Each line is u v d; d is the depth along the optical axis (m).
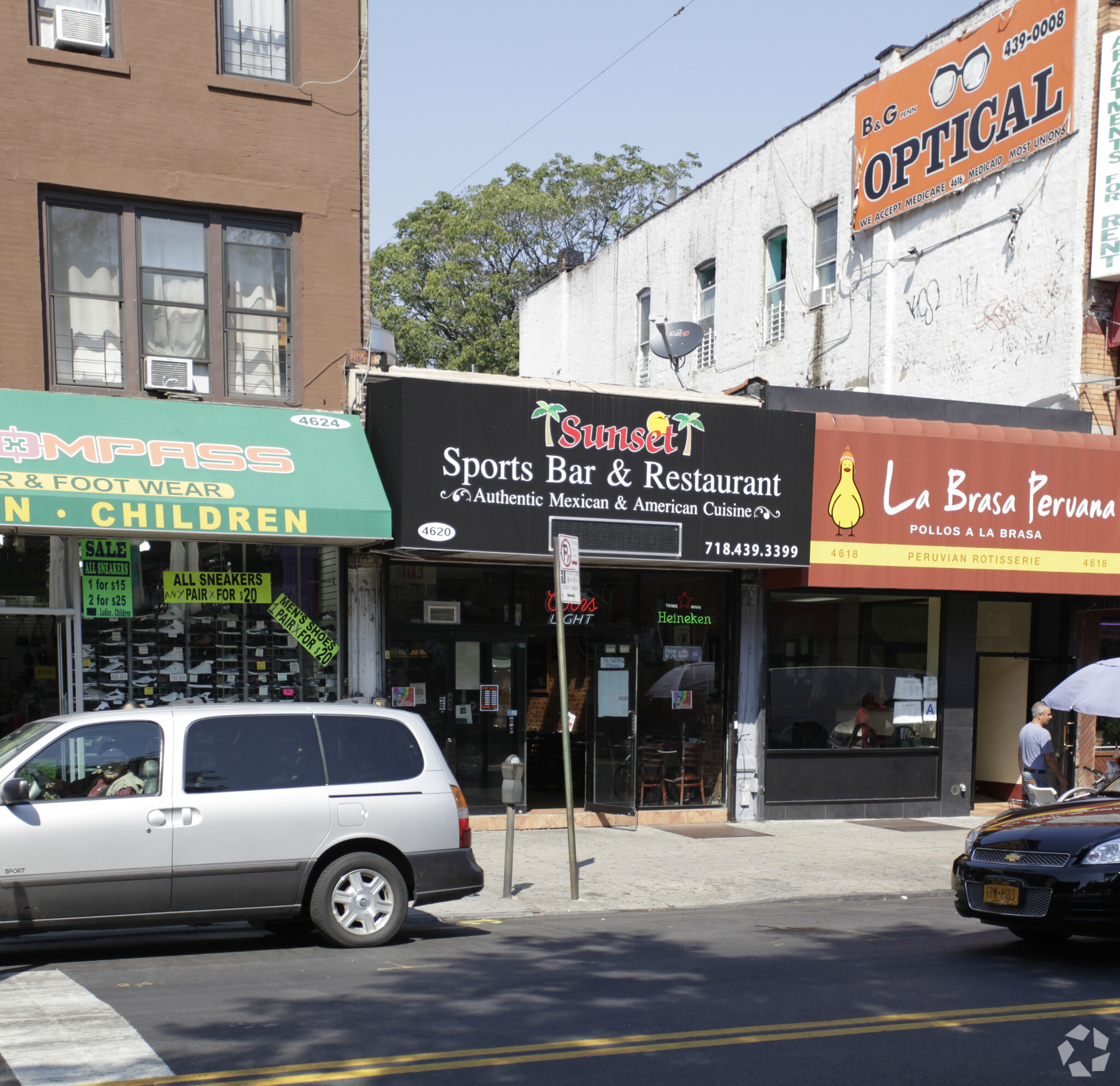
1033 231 17.38
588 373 29.39
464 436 12.81
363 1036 6.00
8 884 7.54
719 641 15.55
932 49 19.58
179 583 12.66
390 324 37.84
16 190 12.27
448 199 40.06
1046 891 8.22
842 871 12.38
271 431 12.66
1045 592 15.88
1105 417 16.62
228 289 13.32
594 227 40.81
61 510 10.95
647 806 15.18
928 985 7.39
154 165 12.85
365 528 12.27
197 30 13.12
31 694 12.04
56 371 12.55
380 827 8.55
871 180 20.48
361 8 14.02
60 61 12.46
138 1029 6.10
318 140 13.68
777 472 14.44
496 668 14.34
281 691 13.04
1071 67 16.70
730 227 24.23
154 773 8.09
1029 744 13.45
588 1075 5.44
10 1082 5.23
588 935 9.13
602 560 13.89
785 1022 6.41
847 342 20.95
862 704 16.06
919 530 15.16
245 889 8.13
